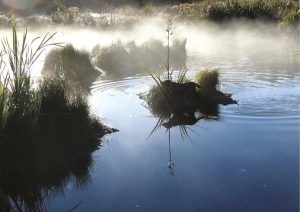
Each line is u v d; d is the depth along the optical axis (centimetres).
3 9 3036
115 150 581
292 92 835
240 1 2447
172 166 523
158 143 604
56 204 448
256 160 528
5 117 525
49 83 664
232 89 878
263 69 1107
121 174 507
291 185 461
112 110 770
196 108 770
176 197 447
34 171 521
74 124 604
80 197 459
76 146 586
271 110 721
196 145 589
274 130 628
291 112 704
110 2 3734
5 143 523
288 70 1081
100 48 1398
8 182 499
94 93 899
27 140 535
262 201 431
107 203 443
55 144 555
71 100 647
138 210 424
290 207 417
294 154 541
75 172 520
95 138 621
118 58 1260
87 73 1104
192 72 1102
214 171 503
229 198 440
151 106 797
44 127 577
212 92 831
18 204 454
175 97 802
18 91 562
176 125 684
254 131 629
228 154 551
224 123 673
